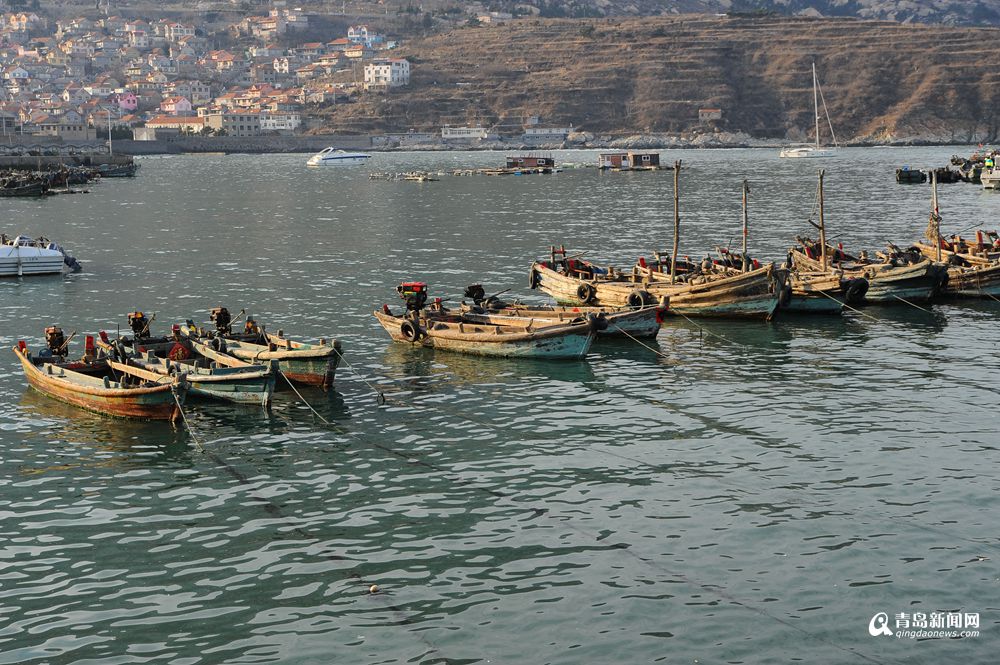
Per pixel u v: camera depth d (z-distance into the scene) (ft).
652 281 195.72
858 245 300.61
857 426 120.78
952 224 347.15
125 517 95.76
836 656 72.74
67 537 91.45
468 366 151.84
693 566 85.10
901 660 72.33
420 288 170.19
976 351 158.92
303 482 104.47
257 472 107.45
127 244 313.53
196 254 288.10
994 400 131.23
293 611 78.59
